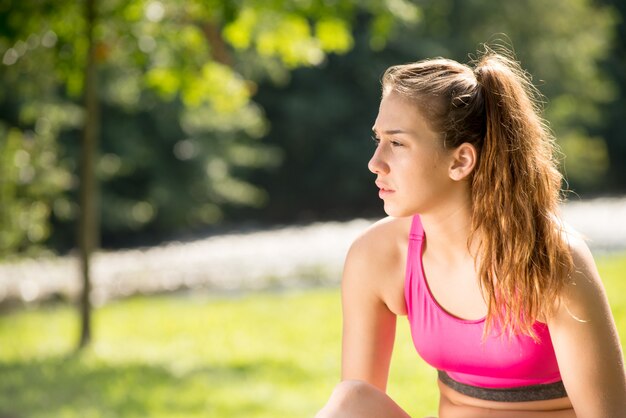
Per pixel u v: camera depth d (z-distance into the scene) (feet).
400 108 9.75
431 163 9.71
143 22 37.06
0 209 57.41
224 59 38.27
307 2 35.55
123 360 35.29
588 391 9.89
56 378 32.09
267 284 61.46
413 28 128.88
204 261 79.46
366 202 138.21
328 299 49.83
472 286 10.09
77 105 94.27
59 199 89.81
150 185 115.44
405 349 32.94
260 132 127.85
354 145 135.74
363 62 131.13
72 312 52.60
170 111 111.14
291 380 31.07
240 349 37.17
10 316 52.47
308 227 116.06
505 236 9.71
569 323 9.78
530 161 9.74
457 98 9.62
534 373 10.18
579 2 142.92
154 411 26.99
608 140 154.61
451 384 10.77
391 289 10.86
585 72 142.31
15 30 34.83
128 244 110.63
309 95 133.90
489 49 10.52
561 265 9.72
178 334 42.14
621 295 39.27
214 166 118.21
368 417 9.93
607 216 94.22
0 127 60.90
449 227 10.03
